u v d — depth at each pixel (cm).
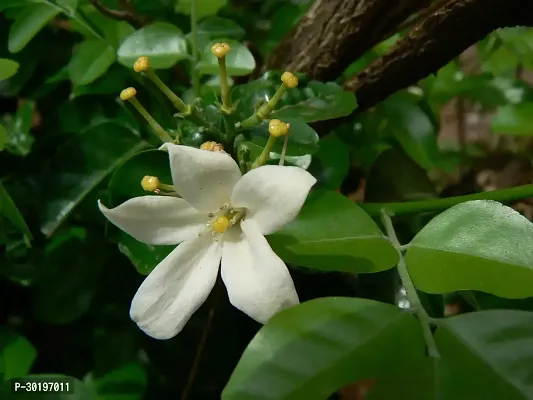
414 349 7
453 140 20
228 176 8
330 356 7
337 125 13
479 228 8
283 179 8
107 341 13
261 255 8
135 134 12
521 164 17
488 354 7
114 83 13
